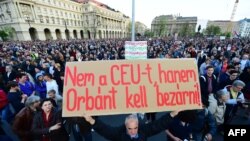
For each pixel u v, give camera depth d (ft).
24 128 8.68
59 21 197.16
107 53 37.76
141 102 6.67
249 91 14.07
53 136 8.59
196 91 6.94
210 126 9.01
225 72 15.33
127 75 6.90
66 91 6.61
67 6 208.74
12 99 11.48
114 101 6.62
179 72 7.07
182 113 7.96
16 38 154.71
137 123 6.37
